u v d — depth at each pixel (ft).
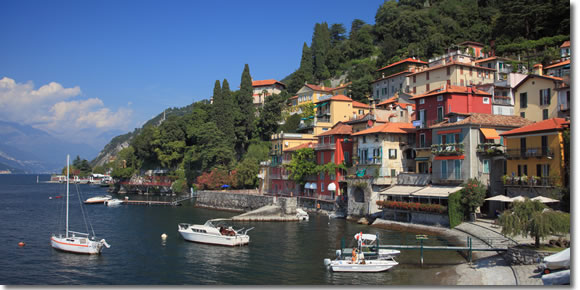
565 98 191.52
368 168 241.14
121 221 269.64
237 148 485.97
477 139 192.95
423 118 233.35
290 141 352.28
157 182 503.20
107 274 143.54
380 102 396.78
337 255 150.10
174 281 133.80
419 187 211.82
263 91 598.75
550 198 155.02
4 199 457.68
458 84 312.50
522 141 175.22
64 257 167.84
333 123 377.71
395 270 133.69
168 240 201.98
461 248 136.56
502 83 247.50
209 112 524.11
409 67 406.21
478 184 183.42
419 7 626.64
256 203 312.91
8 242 198.59
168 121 522.88
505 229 123.95
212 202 362.94
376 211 231.50
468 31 472.03
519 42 377.30
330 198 276.82
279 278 132.46
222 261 156.87
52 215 304.91
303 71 627.87
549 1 372.79
